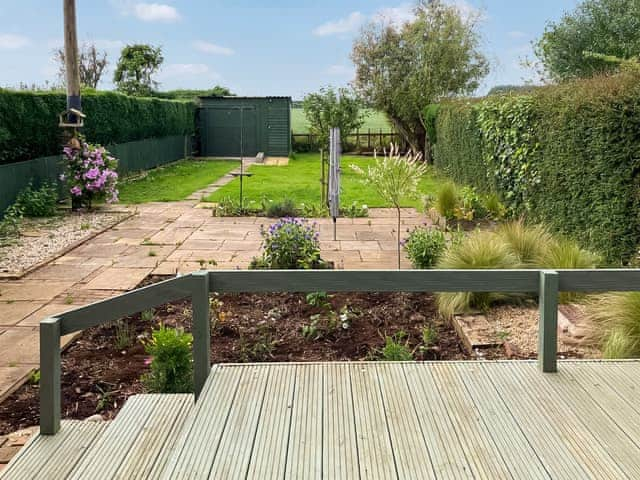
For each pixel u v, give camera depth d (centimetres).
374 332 447
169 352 339
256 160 2164
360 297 522
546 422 241
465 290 283
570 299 470
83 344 430
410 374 291
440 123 1560
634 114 525
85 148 1057
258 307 497
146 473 223
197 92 2948
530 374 289
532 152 757
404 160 615
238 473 208
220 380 284
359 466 212
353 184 1452
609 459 214
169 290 271
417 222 941
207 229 887
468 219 865
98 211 1052
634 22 1354
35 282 604
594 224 594
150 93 2591
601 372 291
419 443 226
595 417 246
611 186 556
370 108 2231
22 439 299
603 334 394
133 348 422
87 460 233
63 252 730
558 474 204
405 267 649
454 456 217
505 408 254
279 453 220
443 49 2067
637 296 391
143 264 675
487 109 978
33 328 468
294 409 254
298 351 413
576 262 512
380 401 261
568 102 639
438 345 422
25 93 1037
